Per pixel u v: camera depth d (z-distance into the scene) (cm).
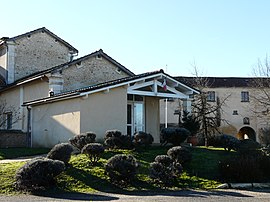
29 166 1048
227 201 949
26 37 2686
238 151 1549
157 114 2120
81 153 1351
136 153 1455
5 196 968
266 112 3684
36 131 2009
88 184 1108
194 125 2066
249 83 3984
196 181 1227
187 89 2027
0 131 2075
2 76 2675
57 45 2812
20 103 2350
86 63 2214
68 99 1733
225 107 3947
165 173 1177
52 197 959
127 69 2414
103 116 1700
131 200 928
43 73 2053
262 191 1141
